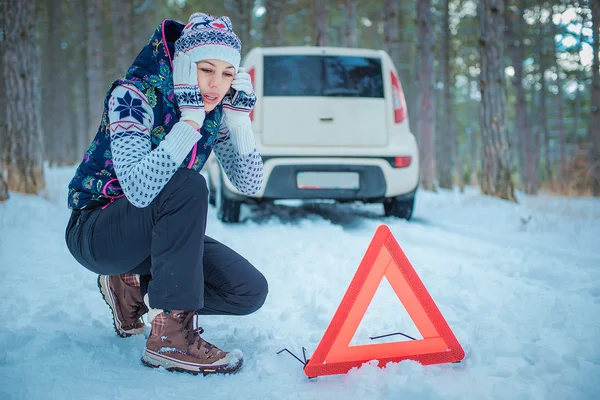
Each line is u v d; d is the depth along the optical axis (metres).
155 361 2.21
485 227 6.41
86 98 26.98
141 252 2.23
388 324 2.80
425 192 11.46
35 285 3.62
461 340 2.55
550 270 4.12
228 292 2.35
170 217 2.12
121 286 2.54
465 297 3.40
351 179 6.07
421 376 2.07
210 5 25.42
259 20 28.03
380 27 29.78
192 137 2.08
